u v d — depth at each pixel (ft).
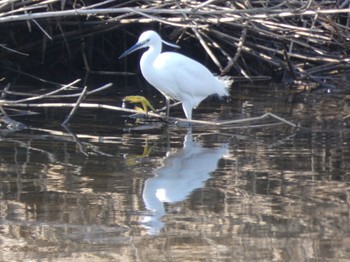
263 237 24.64
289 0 53.01
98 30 59.06
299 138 38.68
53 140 37.81
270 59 56.70
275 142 37.86
